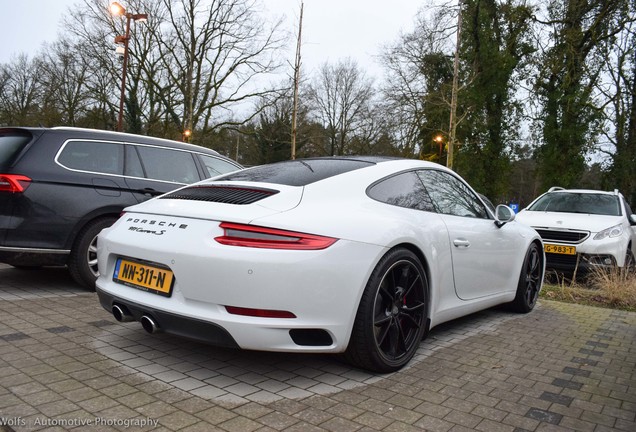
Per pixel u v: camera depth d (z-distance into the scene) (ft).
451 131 63.16
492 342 12.56
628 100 76.43
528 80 73.36
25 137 15.29
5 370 9.00
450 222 12.10
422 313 10.66
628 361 11.43
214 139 100.89
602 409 8.61
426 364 10.62
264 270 8.20
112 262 10.28
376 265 9.46
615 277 20.47
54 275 18.40
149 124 101.81
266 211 8.86
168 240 8.98
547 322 15.12
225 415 7.66
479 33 74.69
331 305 8.69
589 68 69.46
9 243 14.20
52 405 7.69
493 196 77.77
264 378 9.30
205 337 8.52
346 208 9.75
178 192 10.86
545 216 26.35
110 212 16.06
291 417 7.71
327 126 155.02
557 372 10.45
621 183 73.72
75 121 113.39
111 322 12.48
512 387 9.46
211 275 8.32
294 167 11.46
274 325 8.26
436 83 90.38
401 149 102.83
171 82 98.89
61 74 117.50
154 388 8.56
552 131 69.10
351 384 9.22
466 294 12.70
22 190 14.34
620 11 67.77
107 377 8.93
